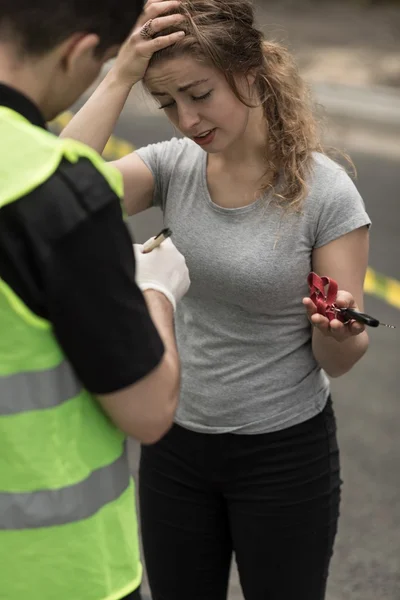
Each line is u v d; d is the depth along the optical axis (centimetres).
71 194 188
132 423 203
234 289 291
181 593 320
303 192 286
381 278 741
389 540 458
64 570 208
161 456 311
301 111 291
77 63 198
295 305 296
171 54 269
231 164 291
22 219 186
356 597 419
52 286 187
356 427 555
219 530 315
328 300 265
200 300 299
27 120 197
